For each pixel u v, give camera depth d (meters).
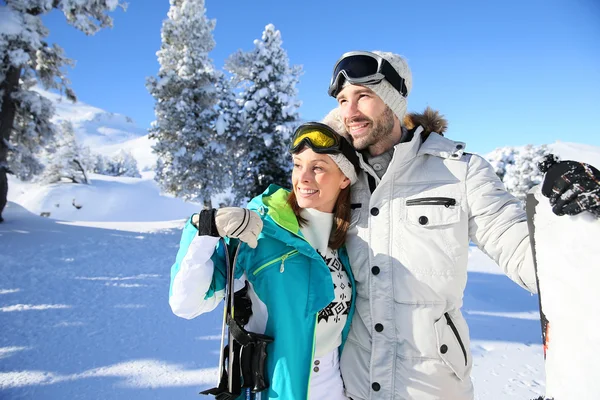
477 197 1.60
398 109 1.76
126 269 9.12
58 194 48.81
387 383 1.62
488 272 8.78
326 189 1.72
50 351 4.17
